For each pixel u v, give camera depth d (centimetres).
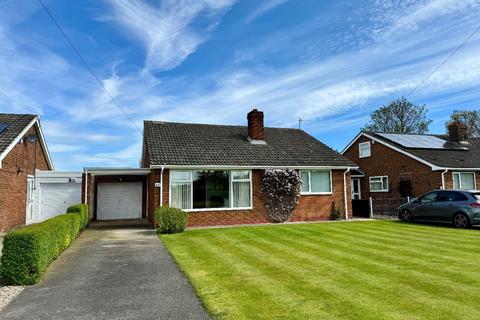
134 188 2369
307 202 1977
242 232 1445
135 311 546
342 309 535
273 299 585
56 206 2211
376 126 4656
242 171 1869
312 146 2247
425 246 1080
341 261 870
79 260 929
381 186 2745
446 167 2262
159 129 2098
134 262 900
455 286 648
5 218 1608
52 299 611
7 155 1631
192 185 1770
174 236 1375
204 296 606
